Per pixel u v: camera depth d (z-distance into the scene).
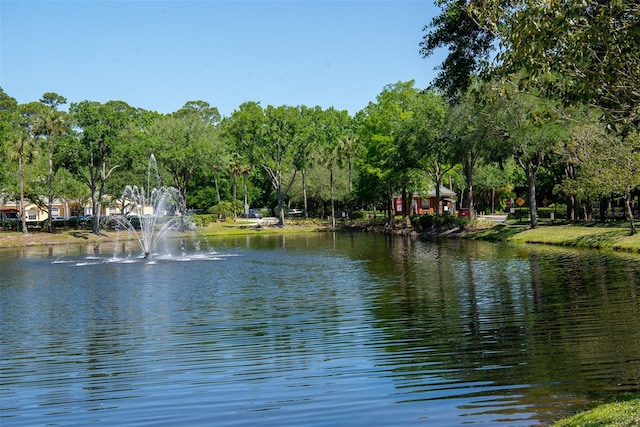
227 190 91.50
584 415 7.19
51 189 60.84
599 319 13.87
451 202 76.56
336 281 23.11
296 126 71.25
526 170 42.25
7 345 13.49
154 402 9.20
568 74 9.41
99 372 11.02
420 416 8.11
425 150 47.47
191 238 57.94
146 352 12.45
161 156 66.50
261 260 33.59
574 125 33.53
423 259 30.58
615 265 24.42
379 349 11.92
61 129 56.91
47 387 10.18
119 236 58.97
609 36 8.47
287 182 82.25
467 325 13.88
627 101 9.20
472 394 8.89
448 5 16.08
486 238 43.03
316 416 8.32
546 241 37.09
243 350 12.30
